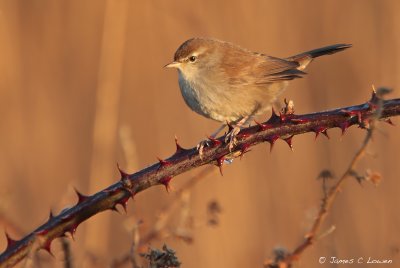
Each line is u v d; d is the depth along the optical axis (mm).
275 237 12375
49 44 15789
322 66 14539
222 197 12648
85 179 14977
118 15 13359
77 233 11680
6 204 7672
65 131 15383
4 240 12094
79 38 16000
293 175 13023
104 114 12648
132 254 5434
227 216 12461
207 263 11891
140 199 11914
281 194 12766
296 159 13164
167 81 15258
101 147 12438
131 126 14930
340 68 14531
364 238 11805
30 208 14070
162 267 5207
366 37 14578
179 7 15180
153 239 7828
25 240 5355
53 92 15562
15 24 15297
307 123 5938
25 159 14766
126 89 15164
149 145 14758
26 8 15688
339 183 5348
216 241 12094
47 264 7488
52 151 15047
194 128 14578
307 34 14805
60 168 14938
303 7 14922
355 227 11922
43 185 14594
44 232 5418
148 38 15336
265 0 14812
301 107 14211
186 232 7910
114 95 12836
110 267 7441
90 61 15969
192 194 12641
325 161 13180
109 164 12492
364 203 12141
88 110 15641
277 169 13086
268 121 6098
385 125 12727
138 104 15117
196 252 11961
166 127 14805
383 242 11656
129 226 8195
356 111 5793
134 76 15242
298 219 12336
